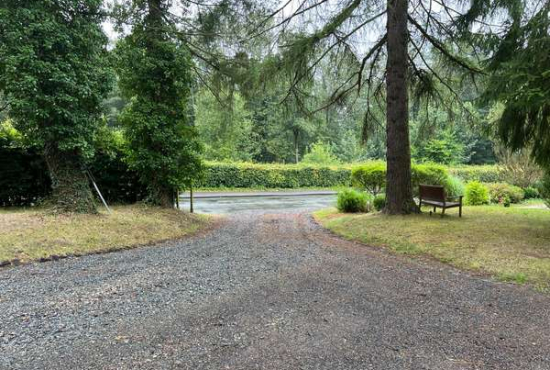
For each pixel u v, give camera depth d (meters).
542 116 5.96
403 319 3.07
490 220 7.70
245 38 8.98
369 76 10.16
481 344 2.63
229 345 2.60
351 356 2.45
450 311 3.26
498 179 20.94
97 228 6.51
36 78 6.02
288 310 3.26
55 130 6.62
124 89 8.94
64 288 3.86
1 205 9.10
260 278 4.27
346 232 7.52
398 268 4.79
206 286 3.96
